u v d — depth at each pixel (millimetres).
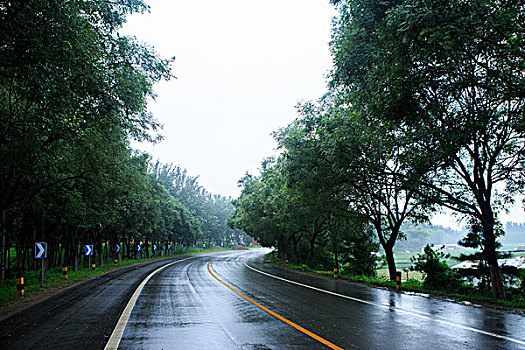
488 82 9500
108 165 17453
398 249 116625
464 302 10797
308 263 38719
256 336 6309
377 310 9164
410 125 11430
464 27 7570
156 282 16734
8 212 17422
